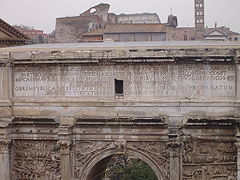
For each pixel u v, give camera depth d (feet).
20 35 270.05
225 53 123.54
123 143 128.67
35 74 133.90
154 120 125.90
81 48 132.26
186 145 127.34
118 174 234.58
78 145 132.36
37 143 135.44
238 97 122.83
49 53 131.44
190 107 125.80
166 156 127.85
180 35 515.50
